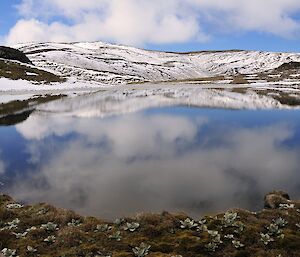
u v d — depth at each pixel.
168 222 13.83
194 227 13.60
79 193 18.52
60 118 45.06
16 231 13.73
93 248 12.17
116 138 32.16
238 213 14.63
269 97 72.81
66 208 16.61
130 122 41.88
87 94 82.19
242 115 47.91
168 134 34.16
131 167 23.02
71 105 59.00
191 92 89.19
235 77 159.00
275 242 12.35
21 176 21.38
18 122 41.62
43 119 44.12
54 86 99.88
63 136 33.16
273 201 16.08
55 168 22.91
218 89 98.44
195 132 35.31
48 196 18.12
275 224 13.57
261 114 48.62
